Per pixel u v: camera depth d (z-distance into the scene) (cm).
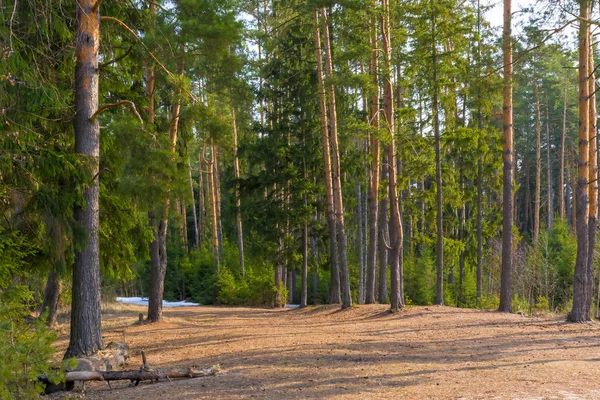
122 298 4184
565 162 5309
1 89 927
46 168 1005
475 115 2909
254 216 2677
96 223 1136
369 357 1089
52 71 1095
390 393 763
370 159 2272
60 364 685
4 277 959
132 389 902
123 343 1190
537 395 707
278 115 2702
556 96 4366
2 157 959
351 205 2873
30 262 1130
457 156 2991
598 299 2112
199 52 1669
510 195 1883
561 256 2902
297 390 811
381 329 1570
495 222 3133
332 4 1872
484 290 3369
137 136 1389
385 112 2006
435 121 2172
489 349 1150
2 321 710
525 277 2466
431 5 2002
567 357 1027
